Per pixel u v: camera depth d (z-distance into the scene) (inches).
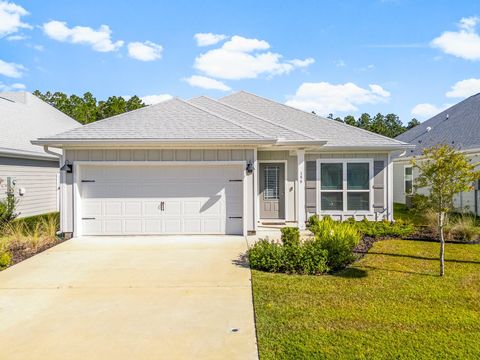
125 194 452.4
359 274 286.4
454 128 744.3
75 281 276.8
